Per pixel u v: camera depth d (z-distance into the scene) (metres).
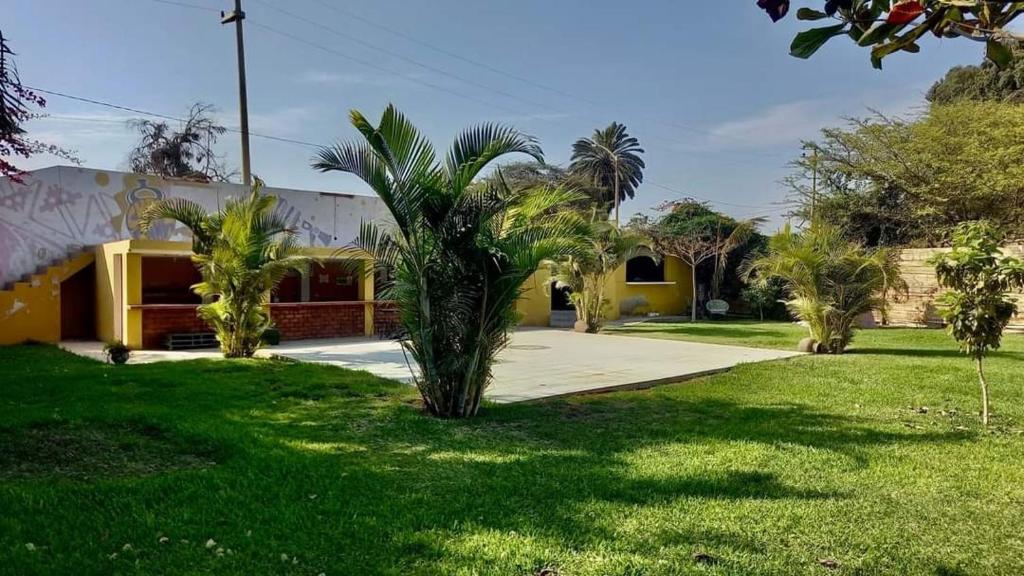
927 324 17.34
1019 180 17.14
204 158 23.14
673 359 11.05
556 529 3.38
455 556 3.04
